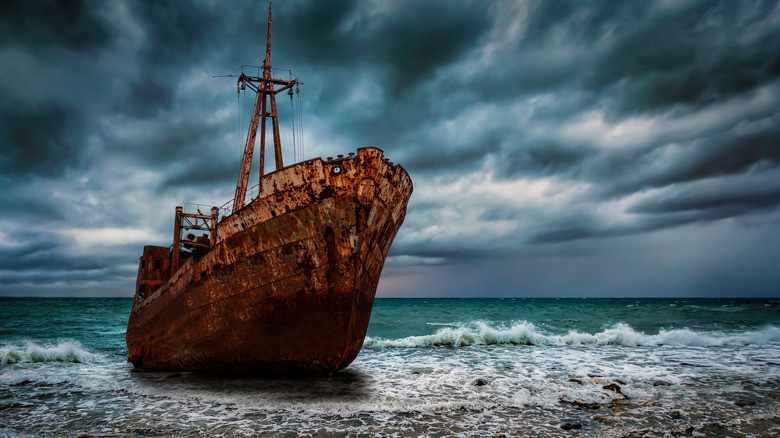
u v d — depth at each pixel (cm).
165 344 1304
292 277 1013
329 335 1005
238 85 1589
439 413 810
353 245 974
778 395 959
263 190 1027
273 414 805
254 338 1070
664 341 1956
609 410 832
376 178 964
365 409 831
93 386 1098
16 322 3469
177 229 1543
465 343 1994
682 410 836
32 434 710
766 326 2717
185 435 693
